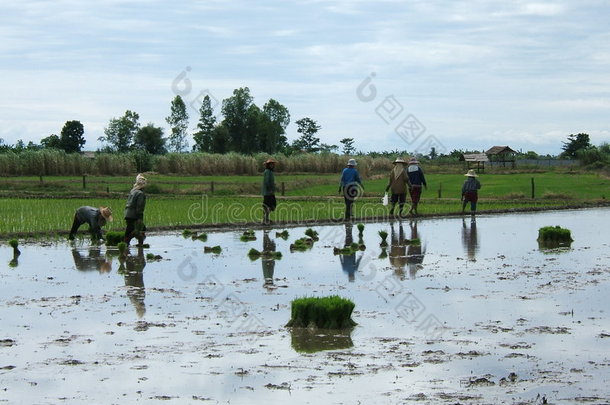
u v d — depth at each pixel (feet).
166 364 35.09
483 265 63.98
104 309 46.32
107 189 151.43
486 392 31.22
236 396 30.78
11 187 162.09
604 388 31.68
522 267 62.85
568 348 37.60
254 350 37.42
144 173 219.00
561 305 47.44
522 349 37.47
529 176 233.14
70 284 54.60
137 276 58.18
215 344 38.50
